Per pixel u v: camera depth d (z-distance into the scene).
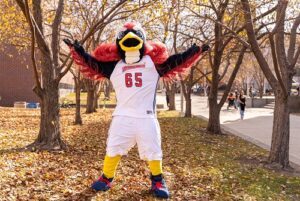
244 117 26.34
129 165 8.35
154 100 6.20
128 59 6.05
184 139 13.77
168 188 6.71
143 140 6.02
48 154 9.09
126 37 5.91
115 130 6.05
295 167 9.62
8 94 35.69
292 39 9.87
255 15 12.14
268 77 9.56
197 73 28.14
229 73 45.31
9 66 35.44
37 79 9.63
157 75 6.27
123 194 6.15
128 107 6.05
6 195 5.74
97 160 8.81
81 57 6.20
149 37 15.04
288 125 9.53
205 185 7.14
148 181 6.98
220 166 9.07
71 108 31.64
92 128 16.12
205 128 17.50
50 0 16.50
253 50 9.45
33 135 12.71
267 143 14.06
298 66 33.69
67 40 6.30
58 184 6.50
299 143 14.38
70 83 57.59
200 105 40.97
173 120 21.34
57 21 10.02
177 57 6.29
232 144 13.30
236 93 34.84
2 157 8.34
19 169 7.30
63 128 15.70
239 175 8.21
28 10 8.05
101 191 6.21
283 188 7.42
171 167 8.58
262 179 8.00
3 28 16.11
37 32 9.22
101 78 6.40
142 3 10.84
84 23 17.75
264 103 40.62
